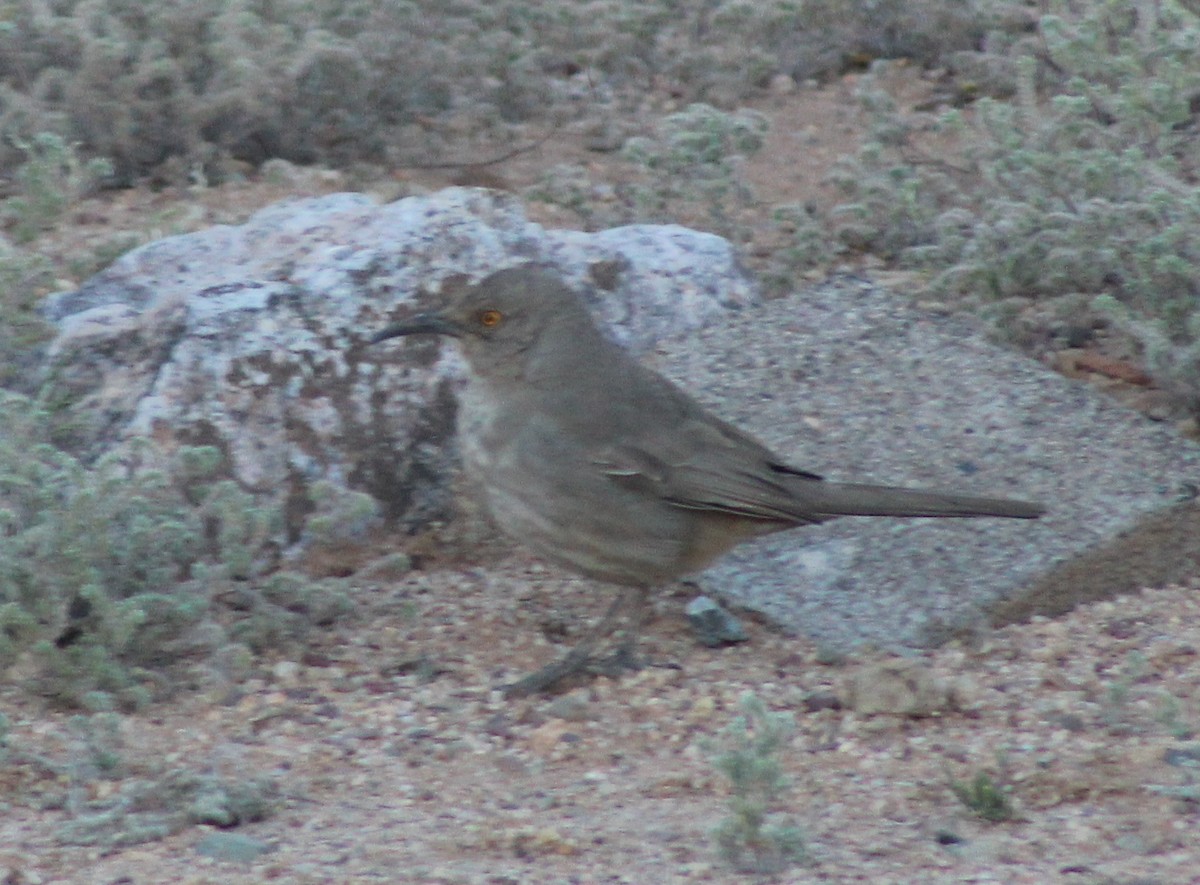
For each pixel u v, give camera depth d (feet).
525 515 33.12
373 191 52.80
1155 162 42.57
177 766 29.07
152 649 32.42
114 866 25.43
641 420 32.94
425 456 38.47
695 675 32.94
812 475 33.83
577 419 32.68
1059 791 27.61
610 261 43.14
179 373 36.88
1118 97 43.21
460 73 57.67
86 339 37.93
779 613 34.60
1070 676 32.04
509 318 33.09
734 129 50.85
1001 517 33.47
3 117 50.34
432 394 38.78
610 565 32.99
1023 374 39.70
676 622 35.45
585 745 30.32
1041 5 55.93
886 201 49.75
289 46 52.80
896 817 26.96
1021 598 34.50
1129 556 35.47
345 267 39.22
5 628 31.17
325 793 28.48
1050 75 56.54
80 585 31.58
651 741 30.50
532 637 34.78
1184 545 36.09
